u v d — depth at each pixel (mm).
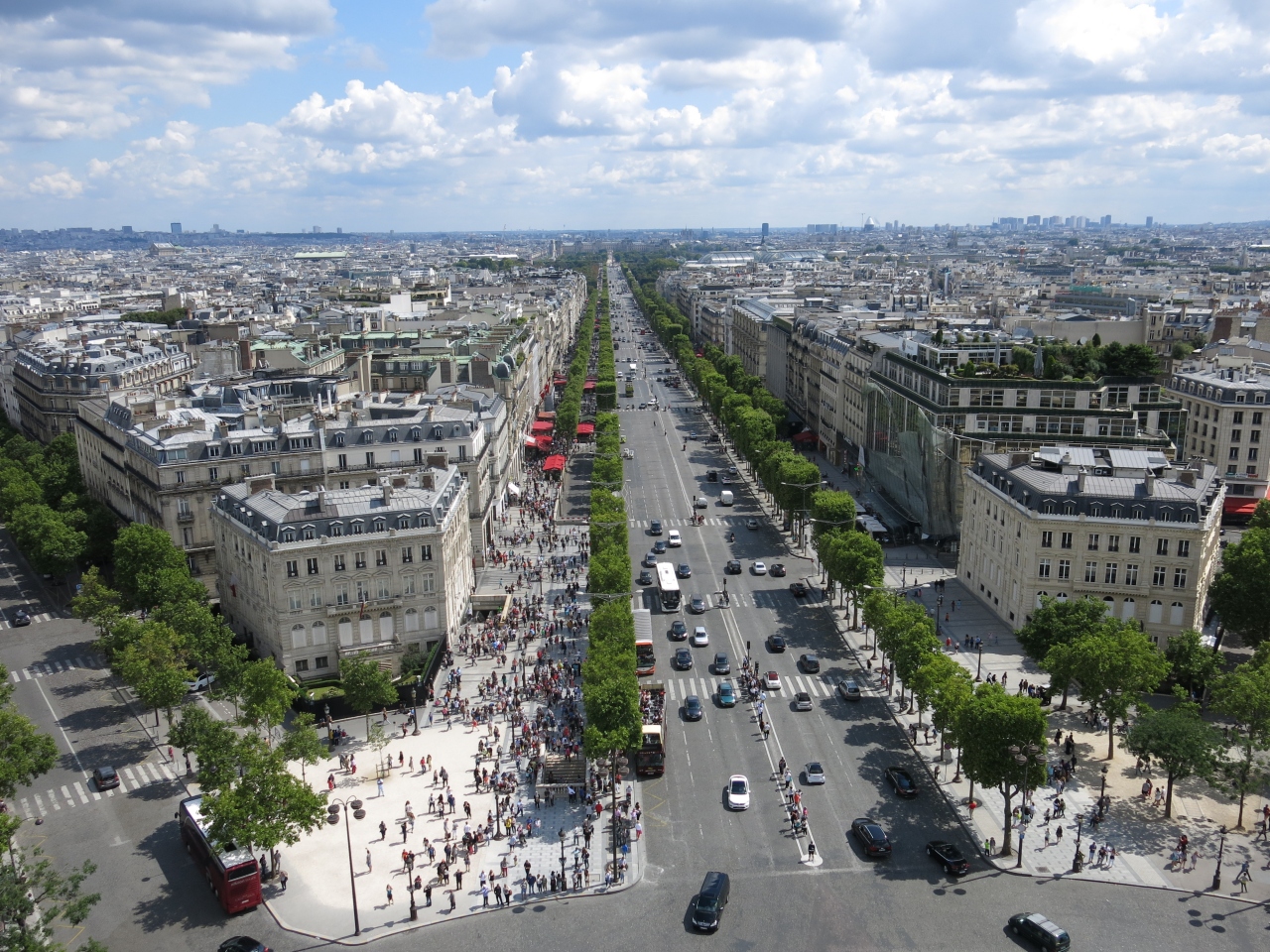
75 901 150625
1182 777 174750
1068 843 168125
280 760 164375
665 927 148875
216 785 164375
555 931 148750
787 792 185375
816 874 160500
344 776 193625
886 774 190125
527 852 169000
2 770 165125
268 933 150000
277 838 154125
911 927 147250
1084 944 142875
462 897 157375
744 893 156000
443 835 174750
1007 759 160125
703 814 178625
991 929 146500
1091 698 190000
